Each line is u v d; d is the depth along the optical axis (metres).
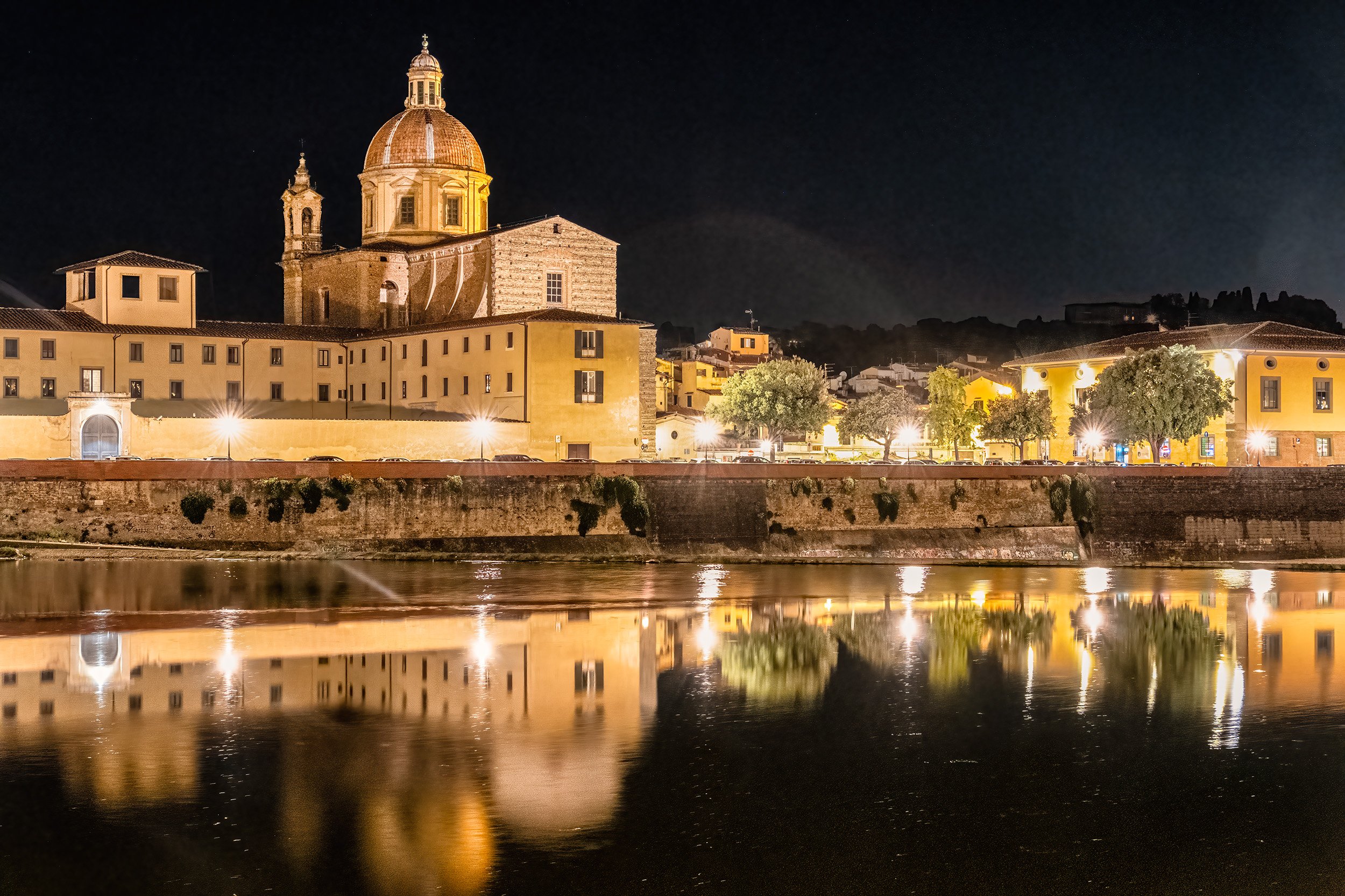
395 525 86.62
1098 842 34.09
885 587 80.19
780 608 70.31
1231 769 40.03
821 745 41.94
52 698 46.66
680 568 86.19
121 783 37.19
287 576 75.50
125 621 61.84
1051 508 107.12
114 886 30.61
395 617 64.44
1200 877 32.09
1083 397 138.12
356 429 104.94
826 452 152.38
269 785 37.16
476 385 118.94
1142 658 57.06
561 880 31.22
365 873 31.39
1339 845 34.09
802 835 34.16
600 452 116.12
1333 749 42.25
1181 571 96.25
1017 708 47.19
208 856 32.31
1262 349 133.50
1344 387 135.75
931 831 34.59
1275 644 61.19
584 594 73.62
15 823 34.16
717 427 149.38
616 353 117.00
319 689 48.56
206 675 50.62
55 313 120.56
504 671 52.19
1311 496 115.06
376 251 139.75
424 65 146.00
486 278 131.50
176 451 98.94
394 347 128.25
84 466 80.81
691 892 30.73
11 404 114.75
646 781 38.06
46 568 75.25
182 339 123.44
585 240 135.38
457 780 37.88
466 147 144.38
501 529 89.38
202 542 82.25
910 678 52.19
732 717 45.34
